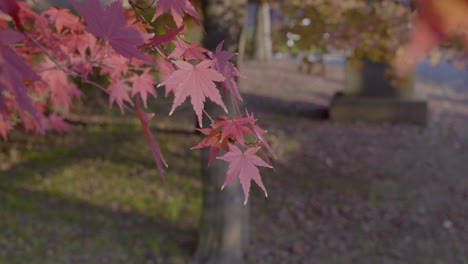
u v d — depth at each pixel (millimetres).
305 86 20062
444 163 11883
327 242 8328
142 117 1076
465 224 9172
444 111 16781
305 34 7129
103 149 10938
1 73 630
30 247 6848
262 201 9492
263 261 7348
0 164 9898
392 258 7969
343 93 15430
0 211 7824
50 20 1729
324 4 7117
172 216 8625
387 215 9375
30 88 2031
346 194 10047
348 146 12445
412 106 14305
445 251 8273
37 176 9578
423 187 10594
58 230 7512
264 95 17234
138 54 862
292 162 11172
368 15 6934
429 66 25969
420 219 9281
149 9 1256
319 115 15391
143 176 10000
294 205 9445
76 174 9852
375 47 7262
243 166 1204
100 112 12023
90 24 837
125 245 7398
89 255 6941
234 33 5137
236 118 1264
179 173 10266
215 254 7102
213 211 7016
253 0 12031
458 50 5781
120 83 1924
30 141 10945
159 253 7301
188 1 1148
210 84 1065
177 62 1080
